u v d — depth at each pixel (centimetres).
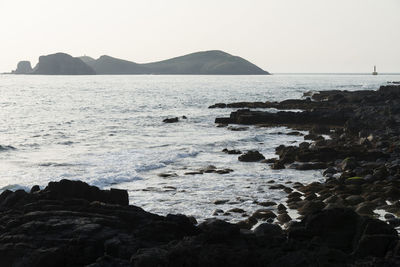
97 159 3098
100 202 1523
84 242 1192
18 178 2514
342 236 1227
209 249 1105
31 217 1336
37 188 1694
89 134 4556
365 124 4400
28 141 4062
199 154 3350
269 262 1087
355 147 3225
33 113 6969
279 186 2314
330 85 17912
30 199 1548
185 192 2222
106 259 1117
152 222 1284
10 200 1562
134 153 3338
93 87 17025
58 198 1553
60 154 3366
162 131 4788
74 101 9625
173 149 3547
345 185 2225
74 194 1600
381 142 3388
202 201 2059
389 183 2191
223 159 3144
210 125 5306
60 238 1214
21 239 1202
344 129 4397
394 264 1059
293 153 3080
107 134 4553
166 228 1273
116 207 1457
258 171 2741
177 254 1081
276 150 3475
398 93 7606
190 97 10969
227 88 16012
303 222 1334
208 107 7788
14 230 1250
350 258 1105
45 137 4347
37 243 1191
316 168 2805
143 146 3738
